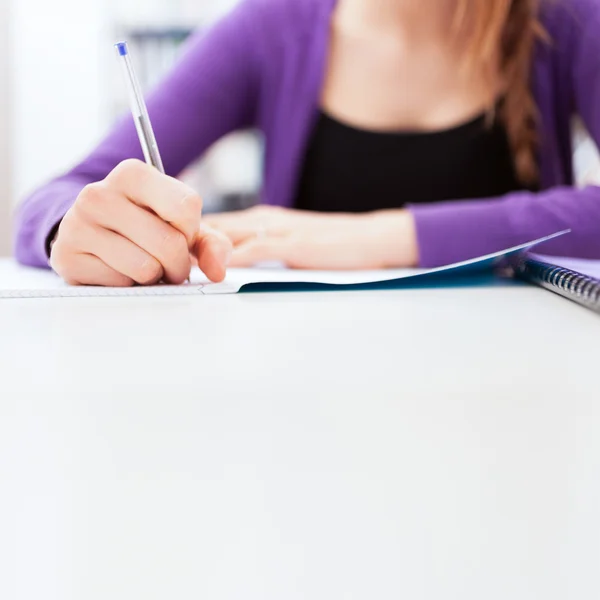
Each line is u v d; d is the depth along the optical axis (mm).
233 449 171
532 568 161
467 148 929
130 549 162
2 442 173
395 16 922
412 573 160
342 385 201
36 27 2127
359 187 948
